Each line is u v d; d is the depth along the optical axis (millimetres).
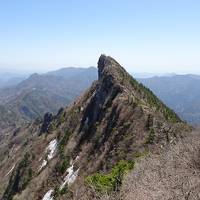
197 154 33156
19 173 118000
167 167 31984
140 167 34969
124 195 27438
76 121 112562
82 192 34000
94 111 103438
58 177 84125
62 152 96750
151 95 110375
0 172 164500
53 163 96812
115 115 82250
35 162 116000
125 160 53344
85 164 75375
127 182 30062
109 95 97688
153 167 33969
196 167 31031
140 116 72312
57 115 163125
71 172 79250
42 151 119188
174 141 47625
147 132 63750
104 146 73625
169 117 81875
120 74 111375
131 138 64688
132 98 85438
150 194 25969
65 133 113688
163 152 41438
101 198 28406
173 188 26156
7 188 121500
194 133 52844
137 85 112000
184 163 32031
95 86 127625
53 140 118688
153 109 80750
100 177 33219
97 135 84312
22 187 105375
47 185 86500
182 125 67562
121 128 73312
